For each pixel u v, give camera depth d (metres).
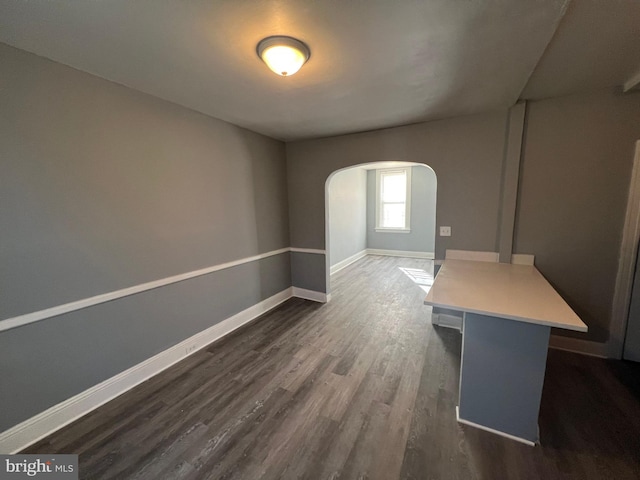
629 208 2.27
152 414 1.87
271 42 1.47
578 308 2.53
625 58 1.79
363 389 2.08
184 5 1.21
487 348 1.64
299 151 3.77
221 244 2.93
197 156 2.62
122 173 2.05
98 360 1.96
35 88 1.62
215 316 2.89
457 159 2.85
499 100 2.39
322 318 3.37
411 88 2.12
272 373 2.30
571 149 2.41
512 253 2.72
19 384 1.61
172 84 2.03
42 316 1.68
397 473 1.43
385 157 3.21
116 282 2.05
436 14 1.29
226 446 1.62
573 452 1.53
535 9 1.26
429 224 6.62
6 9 1.22
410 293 4.25
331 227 5.36
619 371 2.23
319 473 1.45
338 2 1.21
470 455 1.53
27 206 1.61
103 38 1.46
